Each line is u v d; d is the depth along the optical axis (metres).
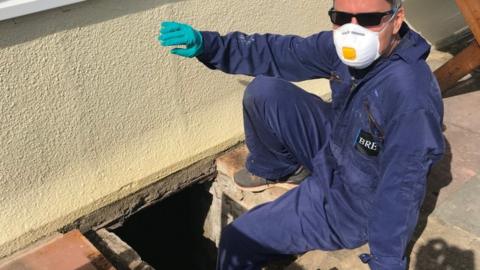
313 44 2.07
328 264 2.21
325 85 3.23
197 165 2.77
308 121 2.20
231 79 2.67
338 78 1.96
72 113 2.15
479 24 2.86
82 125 2.20
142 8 2.17
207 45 2.04
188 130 2.62
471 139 2.88
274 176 2.47
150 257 3.32
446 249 2.21
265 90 2.13
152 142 2.50
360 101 1.77
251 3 2.57
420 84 1.64
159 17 2.24
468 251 2.20
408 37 1.73
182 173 2.72
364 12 1.65
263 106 2.15
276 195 2.54
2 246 2.18
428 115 1.60
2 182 2.07
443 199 2.47
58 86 2.06
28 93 1.99
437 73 3.21
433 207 2.43
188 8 2.33
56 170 2.21
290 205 2.05
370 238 1.73
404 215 1.64
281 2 2.71
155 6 2.21
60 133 2.15
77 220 2.38
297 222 2.03
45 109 2.06
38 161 2.13
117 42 2.15
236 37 2.12
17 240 2.21
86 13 2.02
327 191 1.96
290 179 2.49
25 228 2.21
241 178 2.60
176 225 3.38
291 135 2.20
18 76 1.94
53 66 2.01
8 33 1.85
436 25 3.80
